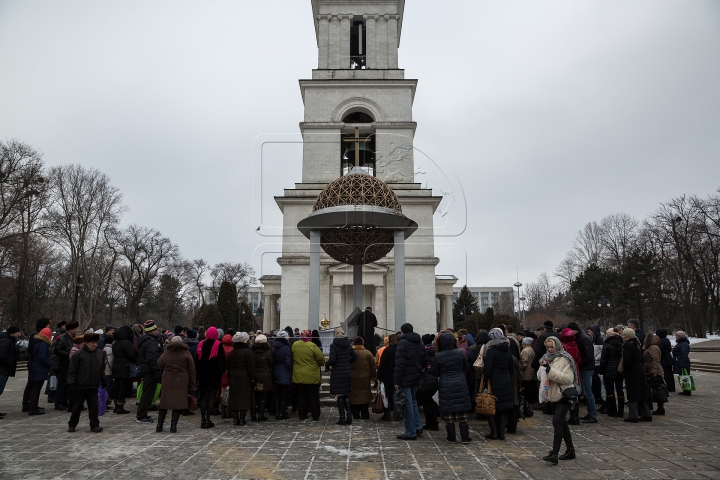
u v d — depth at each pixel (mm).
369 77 40094
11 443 9039
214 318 42094
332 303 36688
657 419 11445
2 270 39062
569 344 11352
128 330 12836
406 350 9414
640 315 38906
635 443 8914
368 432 9984
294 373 11281
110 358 12836
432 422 10320
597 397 12977
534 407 13391
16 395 16094
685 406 13391
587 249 63781
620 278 52719
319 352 11422
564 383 7727
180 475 6953
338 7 41500
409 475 6949
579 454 8117
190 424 11133
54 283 58844
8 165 36125
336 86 39906
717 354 34281
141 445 8828
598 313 54844
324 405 13586
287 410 13141
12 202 36375
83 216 47031
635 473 7020
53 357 13117
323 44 41062
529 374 12266
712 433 9812
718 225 45938
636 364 11047
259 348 11258
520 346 14047
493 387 9250
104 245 51781
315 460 7754
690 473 7012
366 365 11539
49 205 44844
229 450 8430
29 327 47125
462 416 8938
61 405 13078
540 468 7305
